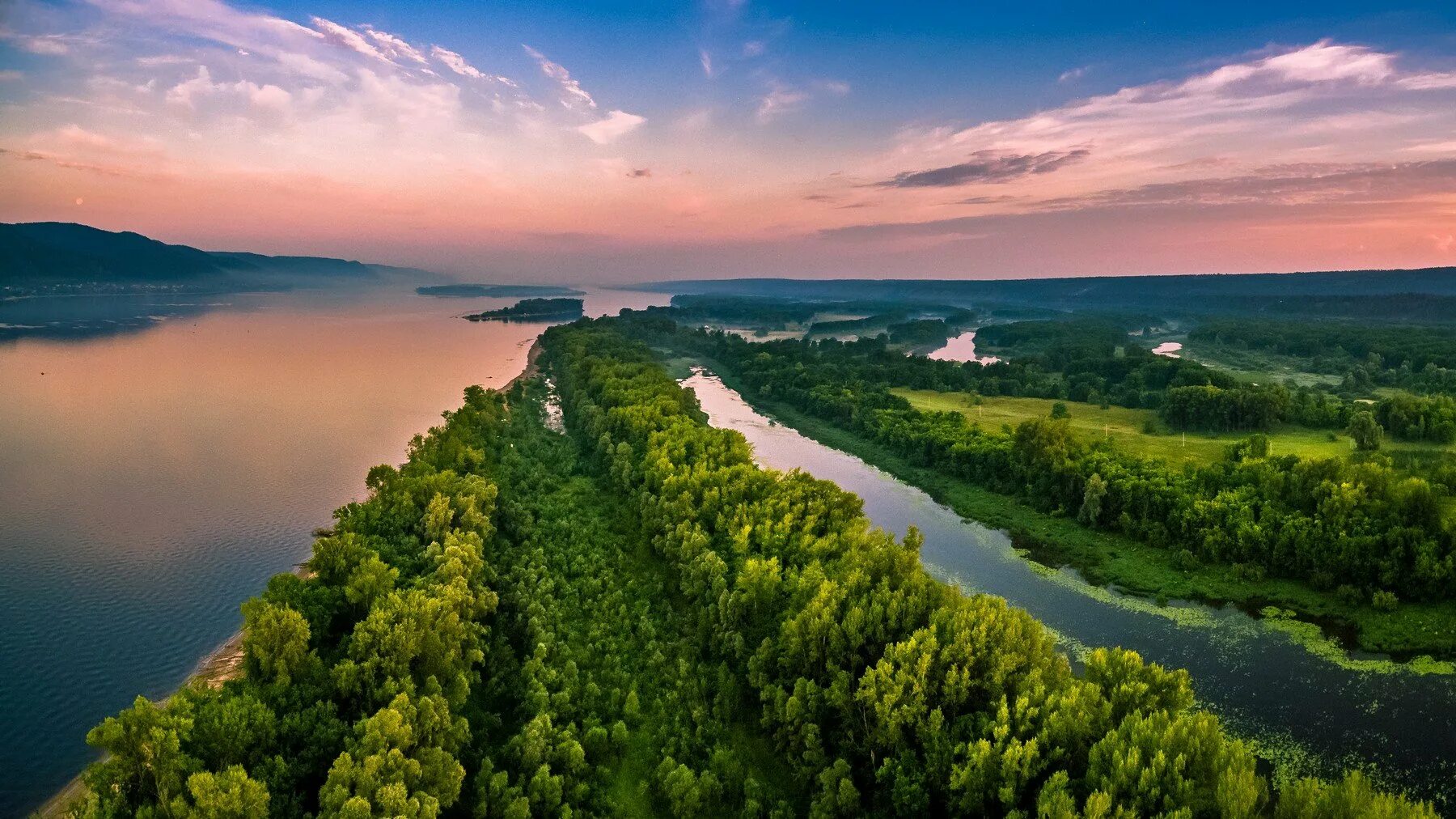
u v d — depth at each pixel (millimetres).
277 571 89875
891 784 48438
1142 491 95000
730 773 52156
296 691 48438
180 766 38938
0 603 81125
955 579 88438
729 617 64375
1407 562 75062
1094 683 49125
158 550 95562
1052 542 97375
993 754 44219
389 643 51812
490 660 62781
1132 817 37656
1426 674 65312
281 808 41156
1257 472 93938
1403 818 34625
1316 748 57250
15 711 63000
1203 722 42500
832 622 56000
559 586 78500
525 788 48562
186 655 71875
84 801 40812
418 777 42250
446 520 79562
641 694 62062
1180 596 81188
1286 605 77188
